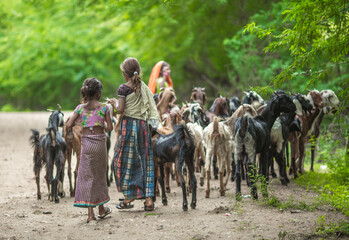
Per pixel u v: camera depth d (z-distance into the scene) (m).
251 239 8.31
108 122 9.88
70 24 43.41
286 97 11.93
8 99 64.94
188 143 10.69
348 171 12.83
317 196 11.73
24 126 35.94
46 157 12.02
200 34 34.38
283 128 13.60
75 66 54.00
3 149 23.56
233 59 28.94
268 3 29.80
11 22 48.09
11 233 9.02
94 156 9.68
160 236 8.67
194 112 15.02
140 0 28.78
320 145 18.31
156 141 11.15
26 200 12.38
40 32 46.31
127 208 10.91
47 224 9.72
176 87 41.78
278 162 13.80
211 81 40.34
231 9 31.56
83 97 9.89
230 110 16.64
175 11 31.69
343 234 8.46
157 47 36.22
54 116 12.23
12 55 51.72
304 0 9.55
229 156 12.62
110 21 34.97
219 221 9.54
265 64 27.03
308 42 10.22
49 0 41.53
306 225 9.09
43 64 53.50
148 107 10.50
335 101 15.02
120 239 8.59
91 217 9.84
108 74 50.81
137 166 10.32
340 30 10.03
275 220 9.51
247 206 10.85
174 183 14.97
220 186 12.45
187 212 10.51
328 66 11.12
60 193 12.67
